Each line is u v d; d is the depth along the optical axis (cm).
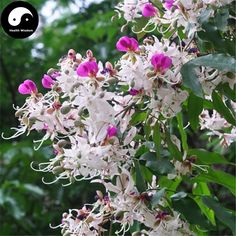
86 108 54
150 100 55
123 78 54
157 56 53
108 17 121
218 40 56
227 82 57
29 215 139
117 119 55
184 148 62
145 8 61
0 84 161
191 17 57
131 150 56
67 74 54
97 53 122
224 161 63
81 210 59
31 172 131
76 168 54
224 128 68
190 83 53
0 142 159
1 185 131
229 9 58
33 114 56
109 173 56
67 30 146
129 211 56
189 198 58
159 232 57
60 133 61
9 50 157
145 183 58
